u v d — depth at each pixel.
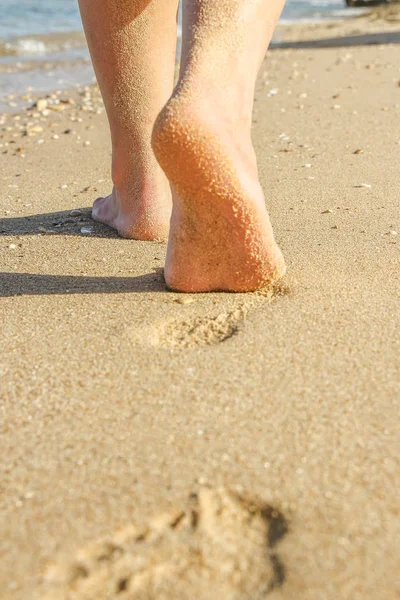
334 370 0.77
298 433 0.72
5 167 1.38
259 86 2.17
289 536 0.65
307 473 0.69
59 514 0.67
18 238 1.06
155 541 0.65
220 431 0.72
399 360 0.78
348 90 2.00
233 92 0.83
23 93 2.26
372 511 0.66
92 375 0.78
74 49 3.31
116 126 1.02
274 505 0.67
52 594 0.63
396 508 0.67
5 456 0.71
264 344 0.80
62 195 1.23
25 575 0.64
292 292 0.88
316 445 0.71
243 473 0.69
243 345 0.80
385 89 1.98
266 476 0.69
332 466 0.69
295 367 0.78
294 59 2.80
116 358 0.80
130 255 1.00
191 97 0.81
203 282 0.88
